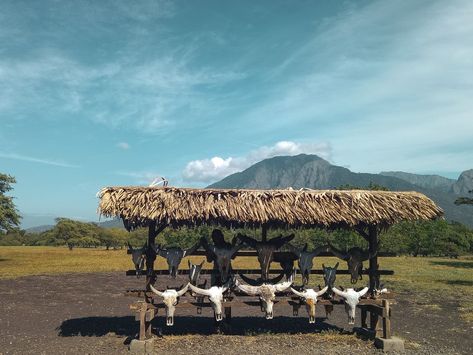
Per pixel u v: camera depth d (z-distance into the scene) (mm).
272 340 11586
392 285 24781
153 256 11156
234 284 11297
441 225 61656
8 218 50531
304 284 11438
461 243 59031
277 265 29812
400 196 11672
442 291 22266
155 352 10312
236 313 16031
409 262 46812
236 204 10867
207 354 10172
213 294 10883
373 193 11703
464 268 38281
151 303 11102
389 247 54594
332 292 11852
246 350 10547
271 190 11594
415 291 22281
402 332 13000
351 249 11617
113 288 23516
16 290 22422
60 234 74438
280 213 10805
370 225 11805
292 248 11531
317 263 37188
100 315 15688
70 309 16984
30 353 10469
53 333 12641
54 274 31172
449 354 10492
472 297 20281
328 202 11352
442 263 45531
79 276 29828
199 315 15516
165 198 10734
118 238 78125
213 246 11266
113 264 41406
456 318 15297
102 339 11844
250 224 11484
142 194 10789
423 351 10711
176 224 11461
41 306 17641
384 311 11062
